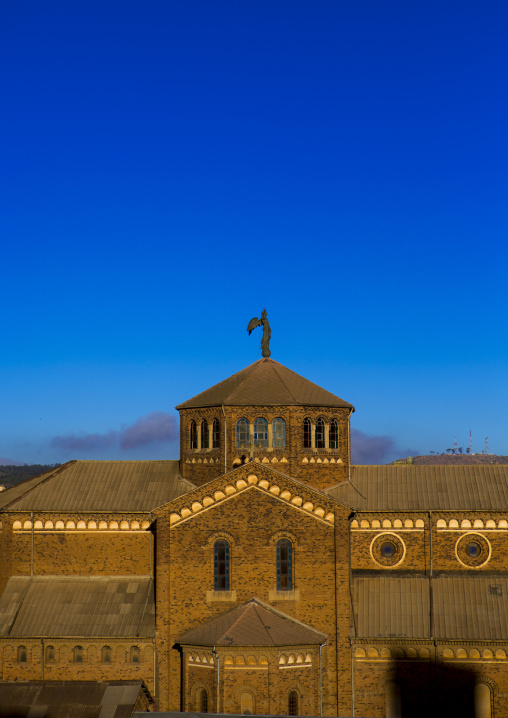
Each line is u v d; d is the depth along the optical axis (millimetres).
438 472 65938
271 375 67938
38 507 64812
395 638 58219
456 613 59438
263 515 59719
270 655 53844
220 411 65375
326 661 57844
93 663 59875
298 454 64875
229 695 53688
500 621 58656
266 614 57469
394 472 66312
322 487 65375
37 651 60344
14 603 62531
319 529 59219
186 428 67312
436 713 57781
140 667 59438
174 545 59969
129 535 64562
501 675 57688
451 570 62375
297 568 59031
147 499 65188
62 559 64438
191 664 56344
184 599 59406
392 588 61594
